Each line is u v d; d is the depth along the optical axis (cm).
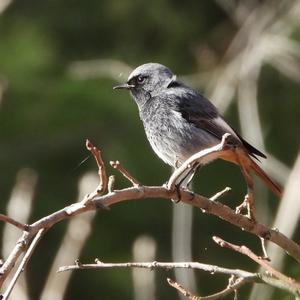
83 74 1620
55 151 1611
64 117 1605
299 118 1636
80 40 1770
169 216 1591
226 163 1588
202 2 1784
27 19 1753
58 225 1558
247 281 627
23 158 1600
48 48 1708
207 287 1484
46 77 1641
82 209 568
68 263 1159
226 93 1462
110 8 1783
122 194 605
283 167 1338
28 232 538
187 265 636
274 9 1569
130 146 1561
